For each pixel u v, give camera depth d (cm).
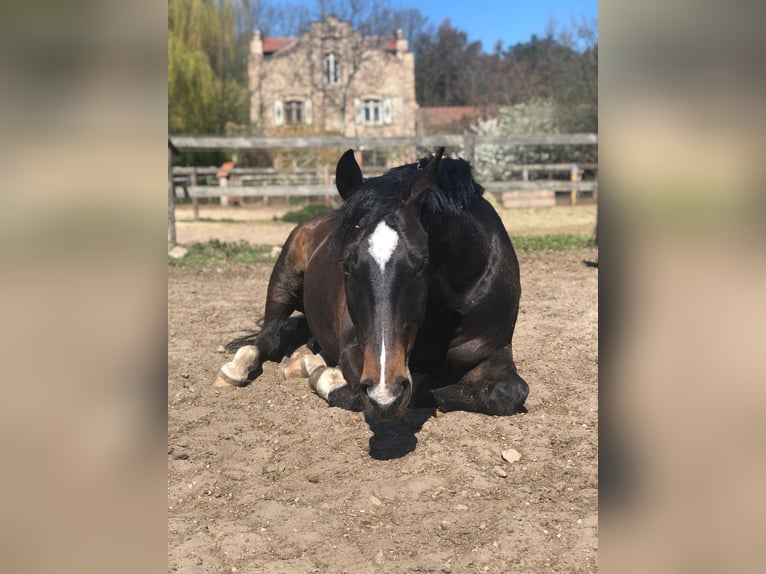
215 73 3138
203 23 2775
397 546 233
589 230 1226
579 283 701
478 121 2759
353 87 3456
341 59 3409
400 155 2403
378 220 265
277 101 3450
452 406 349
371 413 247
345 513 254
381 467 287
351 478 280
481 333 338
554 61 3206
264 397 387
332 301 379
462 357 338
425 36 4934
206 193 1237
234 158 2470
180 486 277
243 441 321
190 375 428
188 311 607
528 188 1322
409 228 265
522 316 560
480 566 220
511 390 331
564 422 331
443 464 287
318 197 2134
